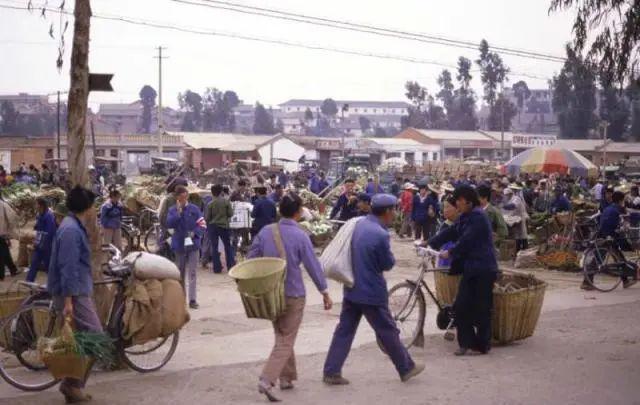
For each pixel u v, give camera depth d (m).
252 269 7.39
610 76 10.93
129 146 68.31
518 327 9.48
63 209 14.84
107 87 8.95
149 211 21.00
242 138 76.44
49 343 7.06
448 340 9.85
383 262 7.77
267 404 7.20
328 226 19.83
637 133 89.44
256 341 9.95
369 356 9.12
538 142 87.31
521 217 18.53
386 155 81.81
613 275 14.62
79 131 8.76
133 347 8.52
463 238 8.98
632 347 9.59
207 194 22.11
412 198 23.58
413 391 7.62
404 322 9.41
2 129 128.00
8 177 33.91
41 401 7.32
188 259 12.44
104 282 7.97
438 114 123.44
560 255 17.45
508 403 7.23
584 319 11.50
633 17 10.62
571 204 21.25
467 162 59.56
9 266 15.93
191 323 11.15
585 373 8.32
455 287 9.80
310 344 9.78
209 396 7.46
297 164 74.88
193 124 156.12
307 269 7.54
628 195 25.33
